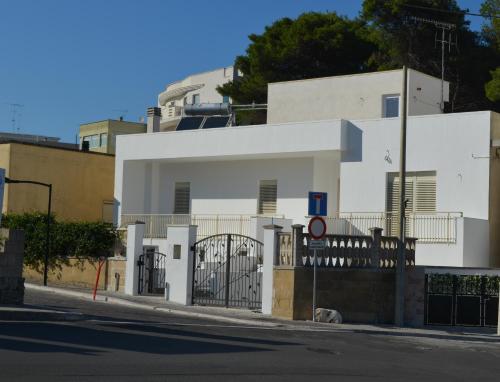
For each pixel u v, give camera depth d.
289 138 35.25
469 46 51.94
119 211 40.09
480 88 51.22
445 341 21.91
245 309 26.58
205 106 41.47
